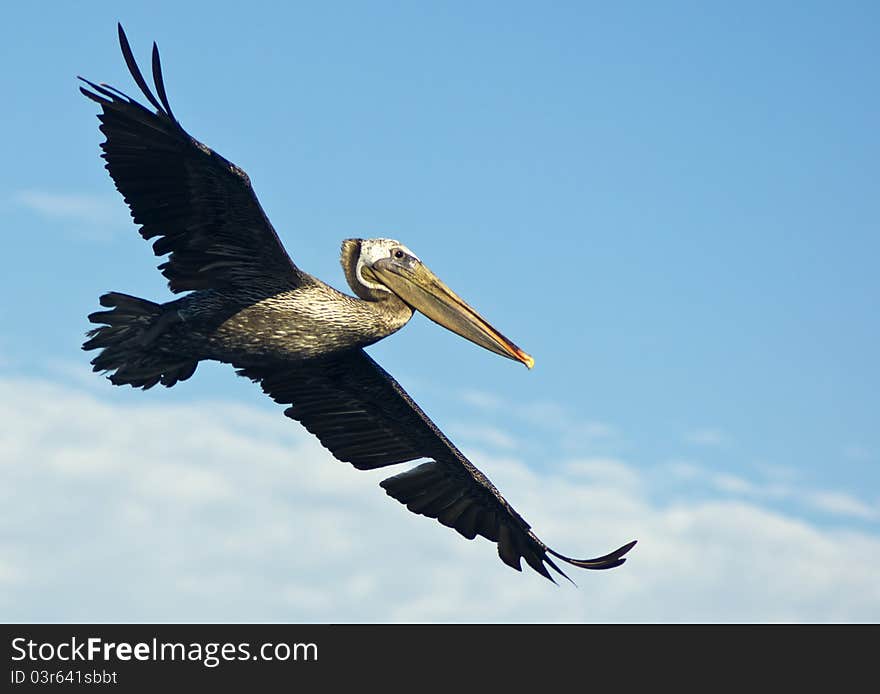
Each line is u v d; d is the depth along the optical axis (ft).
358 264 56.54
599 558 58.44
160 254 52.37
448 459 60.90
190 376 55.42
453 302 56.18
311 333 53.93
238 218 51.13
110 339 52.95
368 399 60.29
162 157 49.11
